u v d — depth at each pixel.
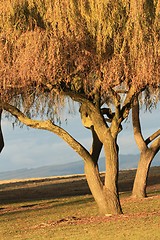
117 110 26.83
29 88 25.23
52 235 22.53
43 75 22.72
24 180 77.94
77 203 39.50
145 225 22.66
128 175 67.38
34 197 49.66
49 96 27.19
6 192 56.19
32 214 34.34
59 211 34.75
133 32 21.84
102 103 29.09
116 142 27.95
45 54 22.12
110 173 28.06
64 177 78.19
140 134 38.47
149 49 21.92
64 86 25.84
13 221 31.19
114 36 22.19
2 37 22.70
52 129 27.64
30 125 27.33
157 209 30.22
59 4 22.05
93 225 24.55
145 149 38.50
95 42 22.59
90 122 28.89
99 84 24.42
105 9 21.88
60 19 22.00
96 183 28.31
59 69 22.58
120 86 25.34
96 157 28.70
